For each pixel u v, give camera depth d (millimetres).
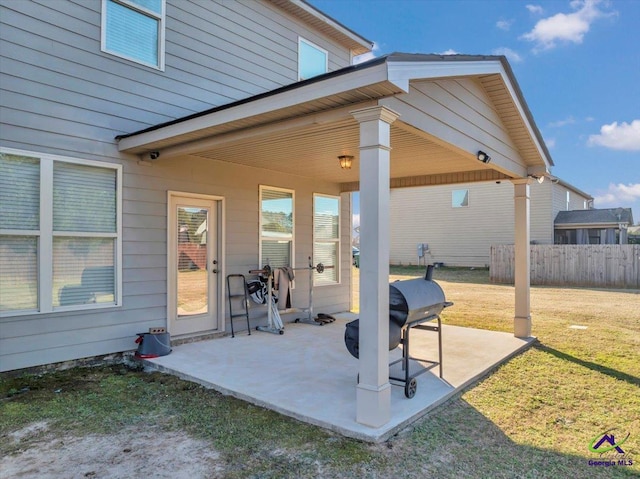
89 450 2893
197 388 4121
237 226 6516
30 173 4516
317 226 8023
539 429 3275
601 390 4137
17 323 4398
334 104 3438
